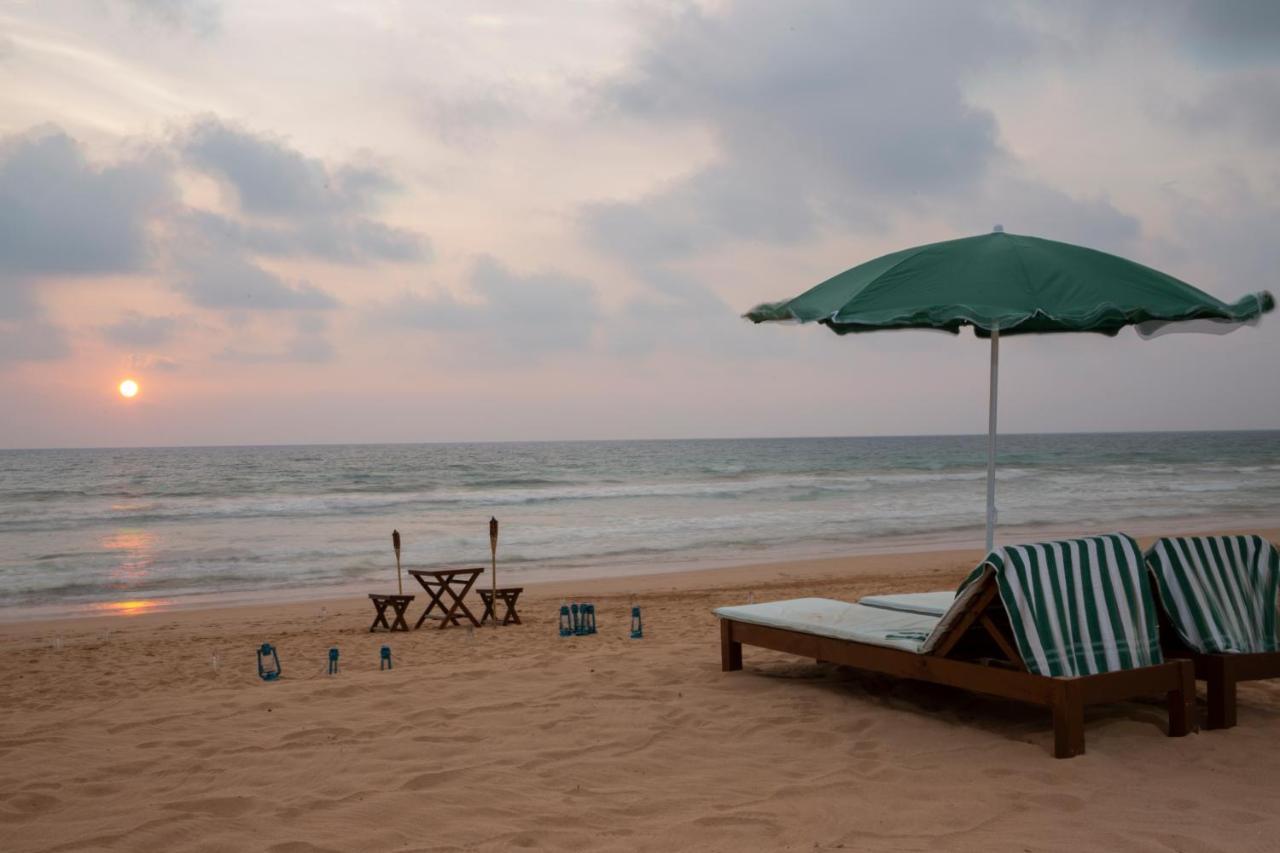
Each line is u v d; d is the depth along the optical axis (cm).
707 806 402
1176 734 500
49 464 7550
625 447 15425
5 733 555
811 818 383
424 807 404
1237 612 543
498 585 1700
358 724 554
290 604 1572
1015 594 479
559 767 460
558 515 3150
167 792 435
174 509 3534
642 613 1246
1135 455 8475
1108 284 539
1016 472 5634
